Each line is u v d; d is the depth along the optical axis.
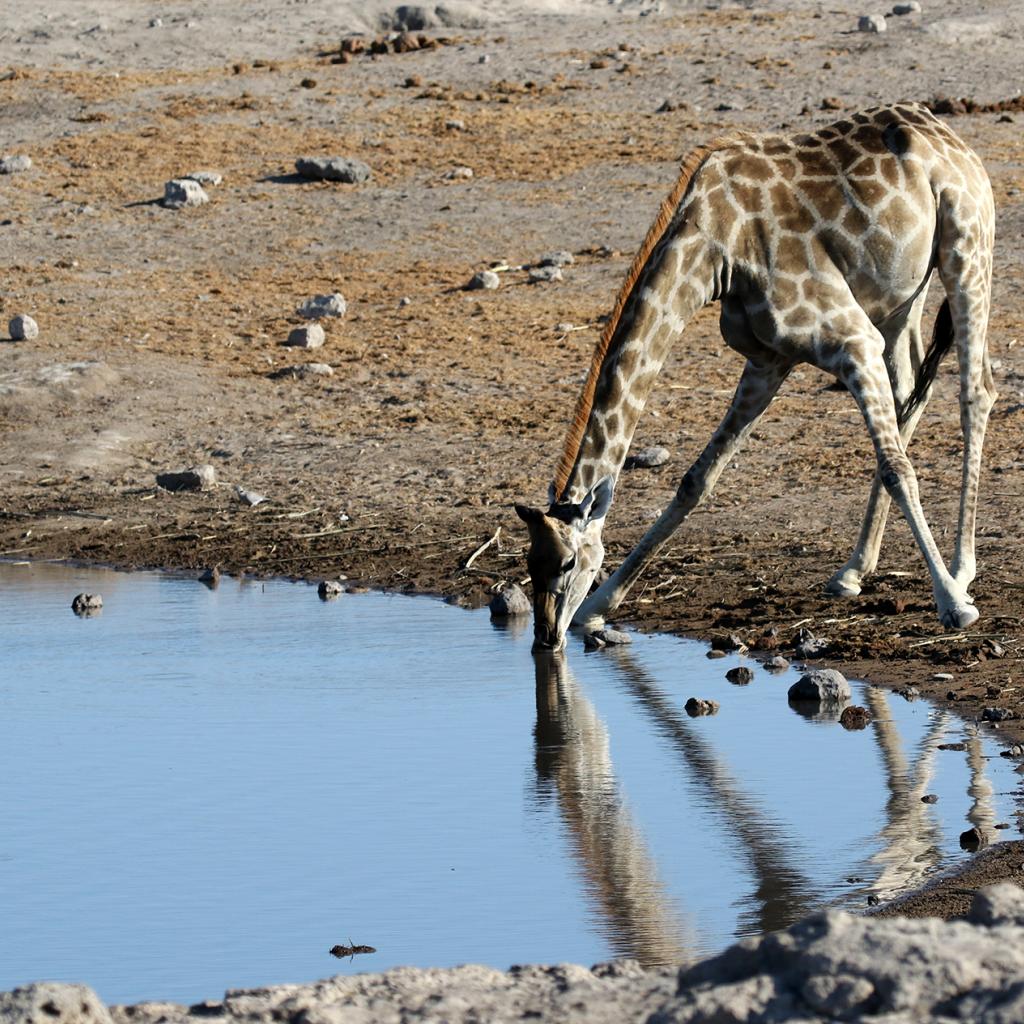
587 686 17.55
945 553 21.95
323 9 70.19
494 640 19.80
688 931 11.00
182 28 67.81
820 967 6.72
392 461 29.34
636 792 13.99
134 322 38.44
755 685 17.31
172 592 23.20
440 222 45.22
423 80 58.81
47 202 48.22
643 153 49.56
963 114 50.62
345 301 39.47
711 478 19.12
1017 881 11.36
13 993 6.84
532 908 11.52
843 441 28.09
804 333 17.86
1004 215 40.78
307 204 47.41
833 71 56.28
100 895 11.95
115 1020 7.49
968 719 15.59
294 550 25.12
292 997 7.66
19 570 25.03
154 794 14.29
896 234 17.94
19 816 13.78
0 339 37.19
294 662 18.97
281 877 12.23
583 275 40.66
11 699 17.61
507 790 14.20
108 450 31.05
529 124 52.97
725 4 70.12
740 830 12.96
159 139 53.34
